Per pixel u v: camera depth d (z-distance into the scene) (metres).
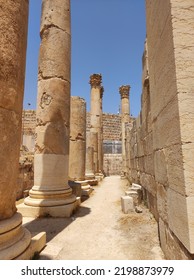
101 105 22.98
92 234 4.42
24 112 26.14
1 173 2.54
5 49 2.65
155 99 3.66
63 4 7.03
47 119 6.37
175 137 2.48
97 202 7.98
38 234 3.59
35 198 6.03
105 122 32.25
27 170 9.88
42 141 6.32
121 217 5.68
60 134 6.42
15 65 2.79
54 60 6.61
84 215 6.00
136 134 9.38
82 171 10.19
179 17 2.46
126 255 3.35
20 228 2.93
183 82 2.35
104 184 14.52
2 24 2.65
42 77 6.63
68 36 7.05
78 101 10.48
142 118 7.09
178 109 2.33
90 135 17.95
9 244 2.52
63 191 6.21
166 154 2.96
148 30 4.11
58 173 6.27
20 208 5.85
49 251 3.45
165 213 3.11
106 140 31.83
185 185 2.17
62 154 6.41
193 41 2.41
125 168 18.17
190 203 2.13
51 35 6.71
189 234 2.06
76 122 10.33
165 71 2.86
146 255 3.27
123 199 6.28
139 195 7.62
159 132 3.41
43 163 6.22
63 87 6.66
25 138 22.34
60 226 4.99
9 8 2.76
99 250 3.59
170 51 2.57
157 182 3.68
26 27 3.20
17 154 2.87
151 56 3.89
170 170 2.76
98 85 20.89
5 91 2.61
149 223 4.99
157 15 3.28
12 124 2.71
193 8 2.48
